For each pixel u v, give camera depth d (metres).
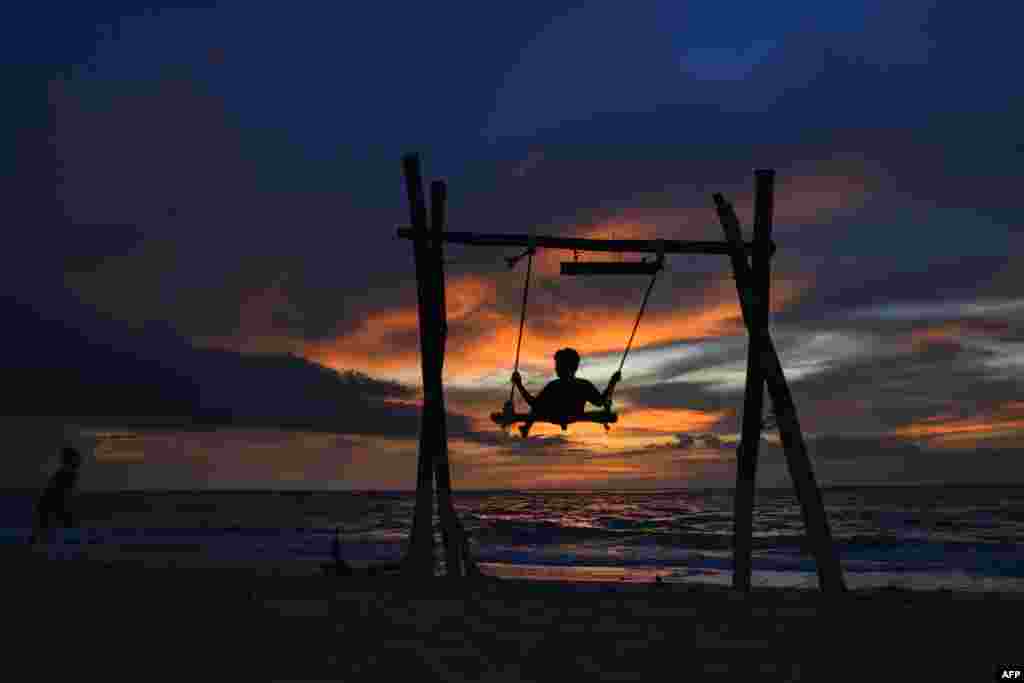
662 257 9.04
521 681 4.57
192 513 42.09
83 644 5.52
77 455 16.98
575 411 8.79
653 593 8.40
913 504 52.62
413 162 9.49
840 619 6.81
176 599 7.66
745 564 9.20
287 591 8.33
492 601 7.71
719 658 5.24
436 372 9.70
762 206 9.14
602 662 5.09
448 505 9.67
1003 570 15.07
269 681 4.51
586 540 23.88
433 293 9.57
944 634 6.13
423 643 5.62
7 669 4.77
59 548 16.39
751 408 9.32
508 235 9.31
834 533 27.16
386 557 16.22
